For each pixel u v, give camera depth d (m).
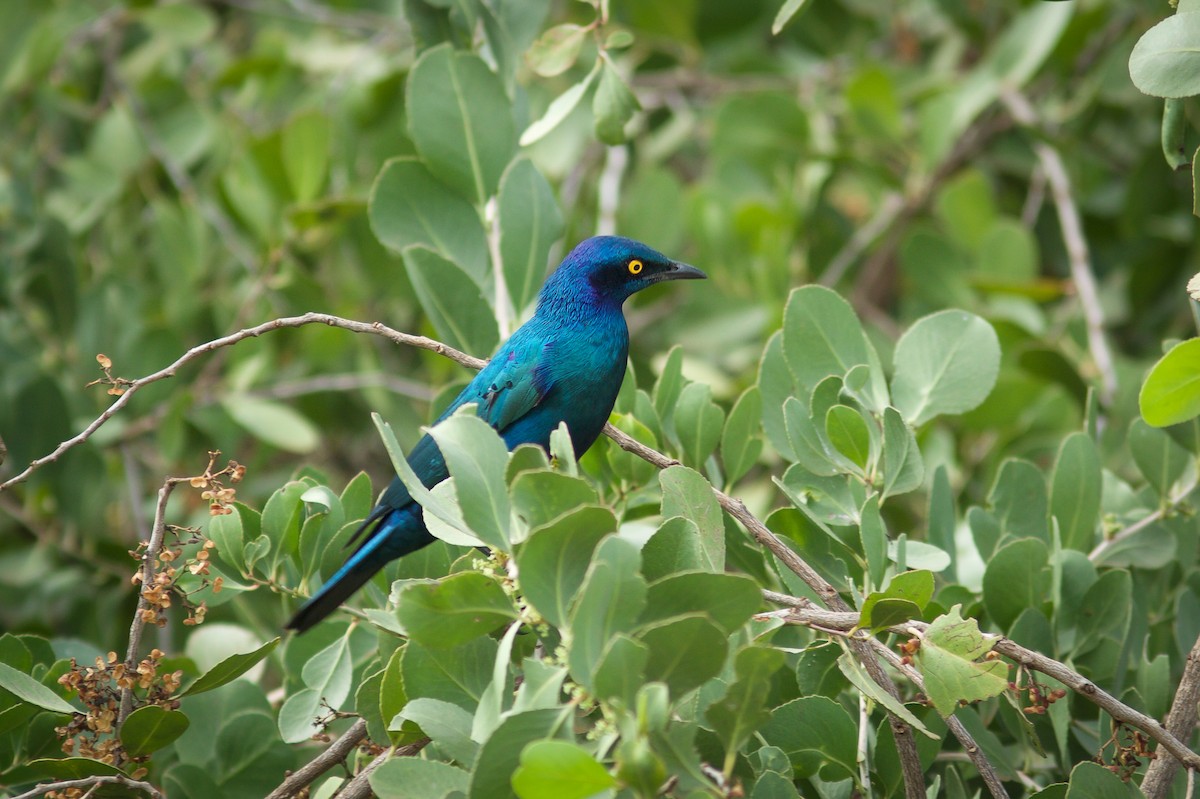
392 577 9.88
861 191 17.44
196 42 16.77
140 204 16.44
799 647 8.77
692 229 15.18
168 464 13.45
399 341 8.37
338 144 15.55
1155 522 9.52
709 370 13.82
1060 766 8.29
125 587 12.47
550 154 15.27
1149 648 9.48
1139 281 14.66
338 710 8.16
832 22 17.73
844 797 7.86
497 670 5.84
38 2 17.31
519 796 5.24
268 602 11.57
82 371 14.04
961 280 14.75
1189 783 6.31
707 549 6.89
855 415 8.06
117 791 7.55
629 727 5.15
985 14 16.36
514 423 10.12
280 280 14.07
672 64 17.28
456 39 11.23
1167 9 14.34
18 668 8.35
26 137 16.70
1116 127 15.83
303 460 16.11
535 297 10.45
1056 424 12.95
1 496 12.72
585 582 5.32
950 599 8.77
